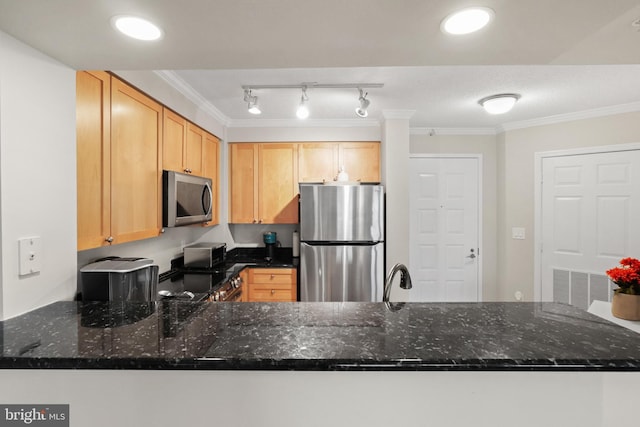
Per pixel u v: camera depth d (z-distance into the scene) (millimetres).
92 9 881
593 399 735
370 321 920
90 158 1399
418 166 3645
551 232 3193
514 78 2234
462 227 3652
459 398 737
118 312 1020
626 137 2809
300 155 3309
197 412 740
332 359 693
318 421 741
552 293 3184
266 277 3045
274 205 3320
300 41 1082
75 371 740
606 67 2064
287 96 2564
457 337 805
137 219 1749
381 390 737
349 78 2221
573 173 3070
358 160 3295
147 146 1855
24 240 1038
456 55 1188
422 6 884
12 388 742
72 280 1231
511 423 736
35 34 1002
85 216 1369
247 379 737
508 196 3436
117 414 740
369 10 905
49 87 1140
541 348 737
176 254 2707
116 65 1231
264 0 856
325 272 2861
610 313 1450
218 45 1102
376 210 2881
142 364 701
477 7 889
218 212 3104
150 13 910
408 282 1363
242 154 3332
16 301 1011
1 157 974
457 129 3602
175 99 2178
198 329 868
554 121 3143
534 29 1000
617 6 875
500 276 3537
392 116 2979
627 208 2809
